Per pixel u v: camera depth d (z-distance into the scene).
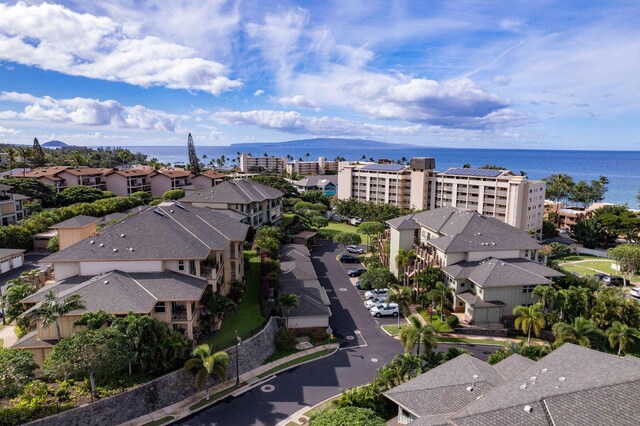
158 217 47.47
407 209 124.69
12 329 42.09
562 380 24.41
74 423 29.62
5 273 61.81
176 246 43.06
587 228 103.50
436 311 53.03
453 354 36.22
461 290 53.06
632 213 104.38
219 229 53.53
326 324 49.06
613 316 46.69
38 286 49.53
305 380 38.72
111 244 43.00
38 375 34.06
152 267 42.06
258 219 87.19
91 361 29.53
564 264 85.75
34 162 159.00
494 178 111.38
